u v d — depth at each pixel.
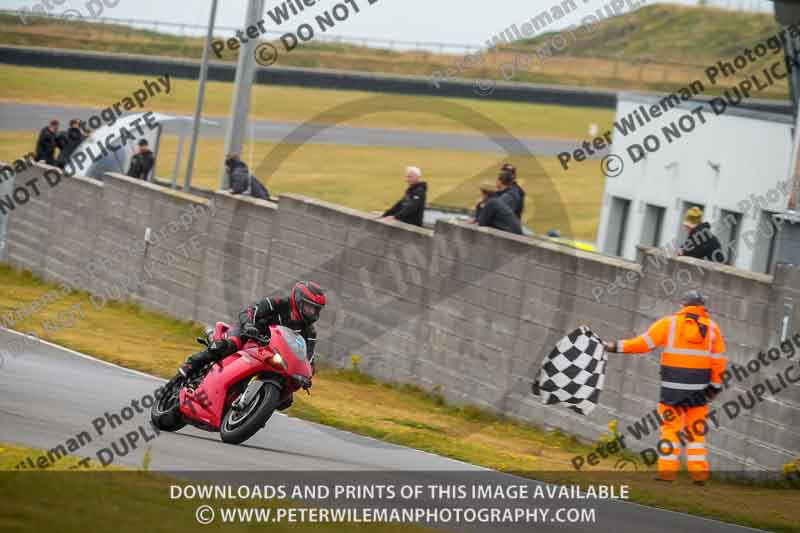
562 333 52.00
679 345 42.66
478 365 56.12
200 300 75.94
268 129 189.62
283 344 35.72
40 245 95.56
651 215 90.62
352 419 46.81
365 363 62.91
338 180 169.62
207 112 192.00
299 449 38.31
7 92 179.25
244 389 36.38
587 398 50.53
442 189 171.50
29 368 48.53
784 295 43.19
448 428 50.22
